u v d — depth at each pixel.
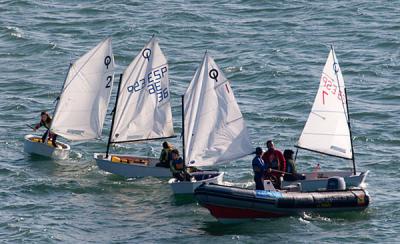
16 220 182.75
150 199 196.12
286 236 174.50
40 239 174.38
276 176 190.62
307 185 194.75
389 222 181.00
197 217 185.50
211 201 177.62
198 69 194.25
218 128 196.12
